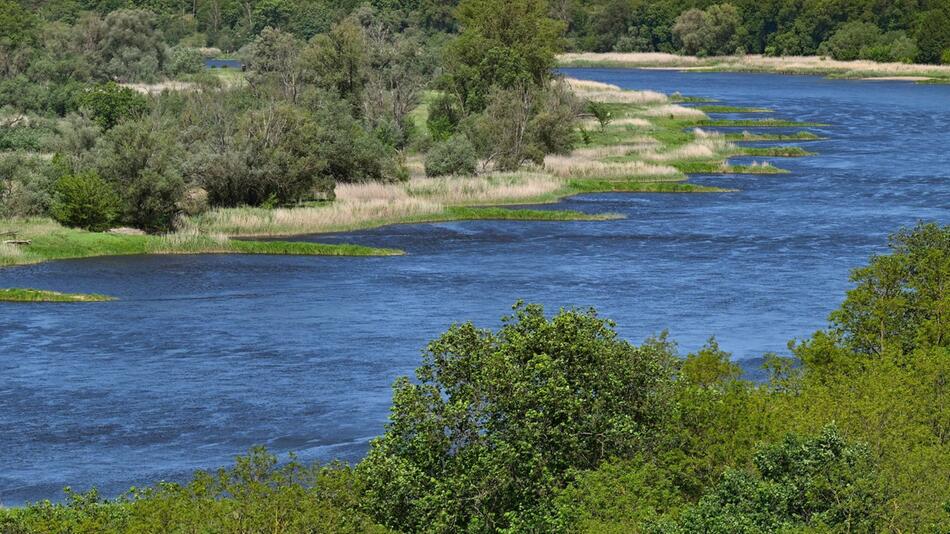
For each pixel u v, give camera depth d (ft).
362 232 358.64
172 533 103.35
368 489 114.93
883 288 166.40
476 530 112.06
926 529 101.50
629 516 104.17
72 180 339.16
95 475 160.04
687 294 270.67
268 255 323.98
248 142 390.21
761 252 321.73
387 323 245.45
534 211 381.40
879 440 114.11
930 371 133.69
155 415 185.98
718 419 119.65
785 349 220.23
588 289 277.03
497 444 114.83
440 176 437.58
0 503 149.59
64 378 206.49
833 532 101.91
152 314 254.68
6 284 281.13
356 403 191.62
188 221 353.31
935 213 379.55
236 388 200.13
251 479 114.62
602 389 122.01
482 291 276.00
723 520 100.99
